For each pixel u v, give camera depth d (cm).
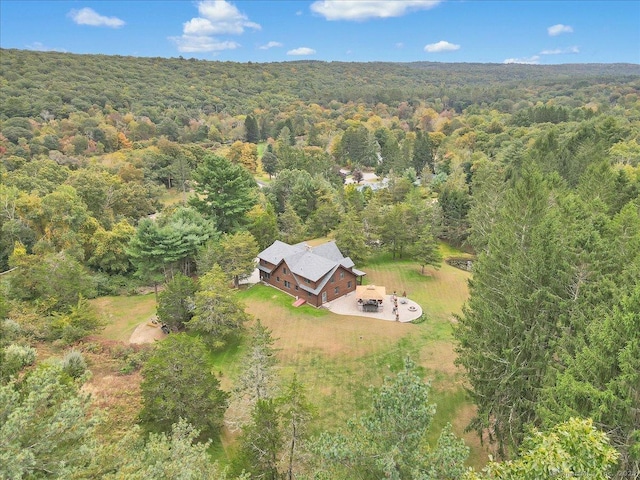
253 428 2155
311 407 2180
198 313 3984
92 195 6775
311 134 16775
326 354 3831
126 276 6075
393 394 1486
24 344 3139
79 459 1226
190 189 10675
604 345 1631
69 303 4169
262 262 5525
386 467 1330
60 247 5541
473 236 6316
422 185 11062
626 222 2973
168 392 2453
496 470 1103
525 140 11144
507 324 2361
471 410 3036
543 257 2386
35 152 10181
